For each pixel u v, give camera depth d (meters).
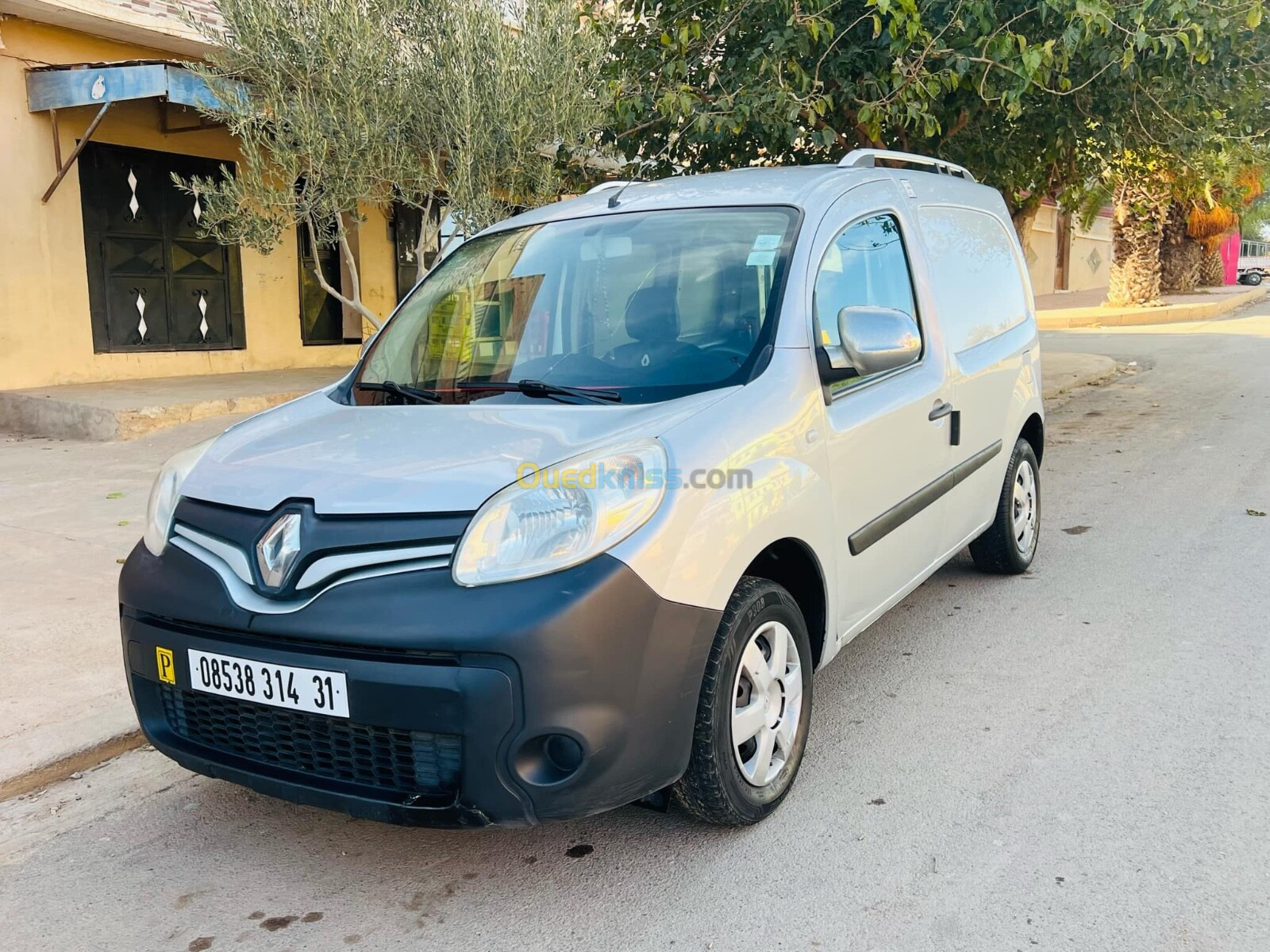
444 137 7.65
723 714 2.81
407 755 2.53
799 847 2.97
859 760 3.47
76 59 10.01
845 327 3.26
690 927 2.63
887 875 2.81
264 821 3.26
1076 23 7.58
